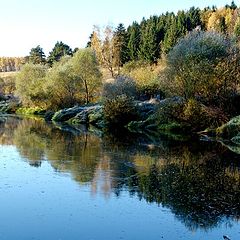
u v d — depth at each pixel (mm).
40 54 136625
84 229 11961
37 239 11219
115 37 94188
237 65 38500
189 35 43219
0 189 15922
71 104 65438
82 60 64000
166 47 89438
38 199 14719
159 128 41875
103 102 51000
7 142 30391
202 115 37844
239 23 87688
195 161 22938
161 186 16922
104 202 14484
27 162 21750
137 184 17203
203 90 38062
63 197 15016
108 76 85875
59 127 45656
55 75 66062
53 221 12547
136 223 12484
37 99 74562
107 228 12055
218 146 29328
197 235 11641
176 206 14180
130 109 46875
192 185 17203
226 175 19297
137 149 27516
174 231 11898
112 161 22594
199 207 14117
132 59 101250
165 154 25391
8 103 86875
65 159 22969
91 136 35906
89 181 17547
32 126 46406
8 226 12109
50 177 18141
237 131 33688
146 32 101312
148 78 61250
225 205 14406
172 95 40688
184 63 38969
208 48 39469
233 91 38125
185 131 39094
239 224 12547
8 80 114938
